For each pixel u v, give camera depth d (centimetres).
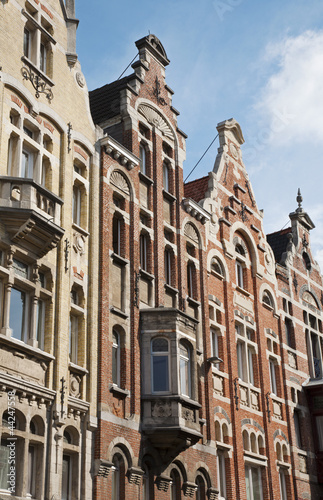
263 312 3541
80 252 2394
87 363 2294
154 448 2481
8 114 2173
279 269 3859
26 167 2248
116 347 2498
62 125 2427
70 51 2561
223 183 3500
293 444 3438
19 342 1989
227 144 3644
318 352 4003
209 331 3017
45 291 2167
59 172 2373
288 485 3322
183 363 2622
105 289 2447
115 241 2653
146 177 2845
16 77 2247
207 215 3212
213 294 3164
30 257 2122
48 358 2102
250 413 3186
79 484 2131
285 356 3628
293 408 3572
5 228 2041
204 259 3131
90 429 2219
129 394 2448
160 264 2803
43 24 2491
